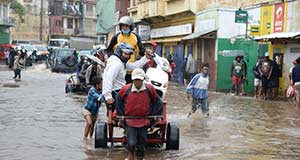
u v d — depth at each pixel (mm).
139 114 8391
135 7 45031
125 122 8492
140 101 8383
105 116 15102
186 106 18625
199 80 15398
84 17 92125
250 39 24906
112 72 9469
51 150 10000
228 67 26734
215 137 11883
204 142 11195
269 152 10242
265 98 22062
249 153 10086
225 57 26688
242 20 24734
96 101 11141
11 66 45594
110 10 63469
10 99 19766
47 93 22781
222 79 26719
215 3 30438
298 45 21312
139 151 8523
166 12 36438
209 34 27094
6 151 9836
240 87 24719
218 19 27047
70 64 41688
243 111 17234
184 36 33281
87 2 92688
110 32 63062
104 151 9922
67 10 89250
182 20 34406
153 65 10422
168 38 37125
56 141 10953
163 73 9914
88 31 93188
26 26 82938
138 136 8445
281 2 22875
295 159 9664
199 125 13781
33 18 83875
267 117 15719
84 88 22938
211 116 15750
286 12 22469
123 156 9484
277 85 22172
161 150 10164
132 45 10180
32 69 46062
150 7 38562
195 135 12102
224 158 9547
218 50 26812
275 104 19734
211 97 22688
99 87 11148
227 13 27172
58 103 18672
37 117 14703
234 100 21281
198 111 16938
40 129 12562
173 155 9719
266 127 13633
